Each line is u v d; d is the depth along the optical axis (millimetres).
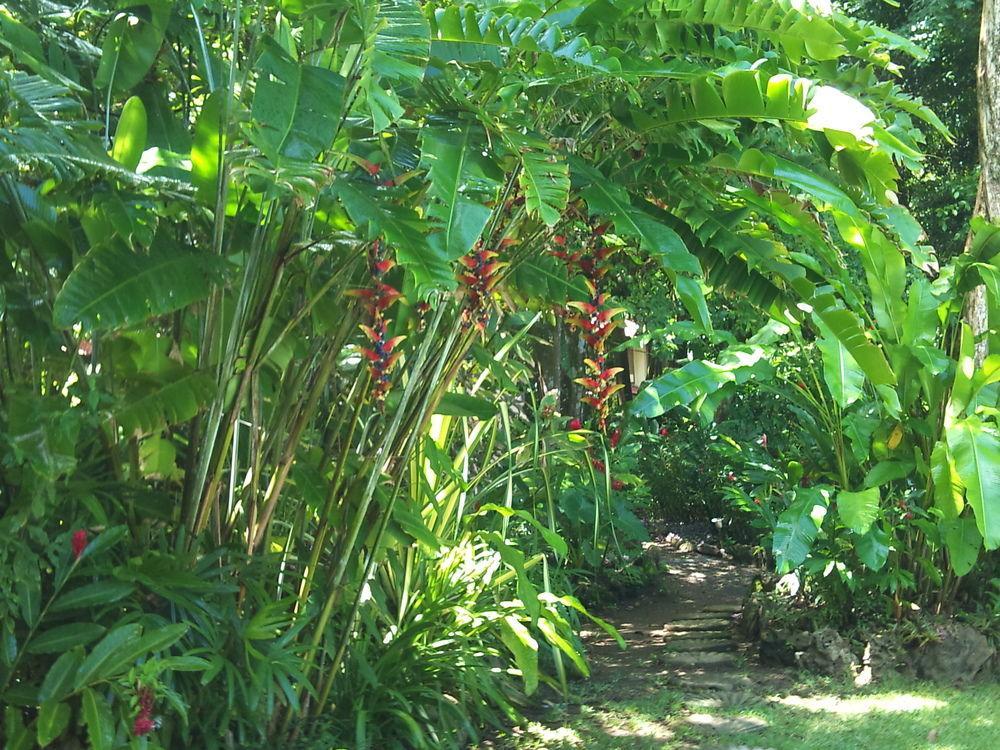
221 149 3412
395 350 4383
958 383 5754
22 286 3375
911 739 4754
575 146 4148
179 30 3947
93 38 4129
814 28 3941
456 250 3072
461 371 5945
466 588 5258
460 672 4672
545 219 3213
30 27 3754
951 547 5719
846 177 4344
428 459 5035
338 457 4277
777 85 3697
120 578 3398
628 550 8141
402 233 3008
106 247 3156
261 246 3654
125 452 3750
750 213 4516
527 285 4641
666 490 11094
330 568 4230
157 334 3842
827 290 4652
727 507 9875
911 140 4969
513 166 3777
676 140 4055
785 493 6715
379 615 4891
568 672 5887
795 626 6062
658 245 3707
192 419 3734
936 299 6215
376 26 3211
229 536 3965
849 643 5910
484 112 3439
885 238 5941
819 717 5082
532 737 4727
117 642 3137
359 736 4078
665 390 6789
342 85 3182
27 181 3430
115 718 3338
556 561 7250
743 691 5531
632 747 4602
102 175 3408
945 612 6102
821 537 6023
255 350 3695
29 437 3104
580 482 7410
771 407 10062
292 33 4328
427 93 3645
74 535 3281
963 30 12867
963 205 12688
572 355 9773
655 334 7652
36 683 3406
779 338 7695
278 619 3779
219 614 3652
